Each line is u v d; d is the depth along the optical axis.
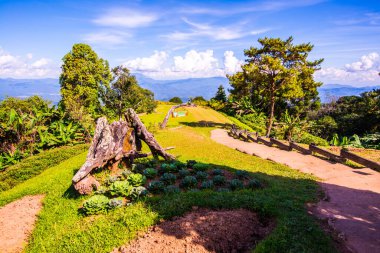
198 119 51.81
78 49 39.72
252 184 11.59
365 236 7.21
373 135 29.67
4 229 10.12
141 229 8.14
